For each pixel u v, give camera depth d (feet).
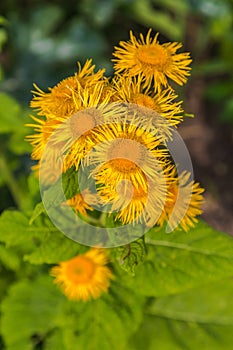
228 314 2.99
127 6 5.41
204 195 4.83
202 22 5.33
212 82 5.36
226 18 5.12
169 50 2.27
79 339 2.67
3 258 2.93
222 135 5.27
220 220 4.67
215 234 2.60
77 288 2.67
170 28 5.37
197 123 5.30
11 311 2.85
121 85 2.21
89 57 5.26
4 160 3.36
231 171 5.05
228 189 4.91
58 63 5.23
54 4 5.62
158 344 2.93
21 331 2.83
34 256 2.53
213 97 4.86
